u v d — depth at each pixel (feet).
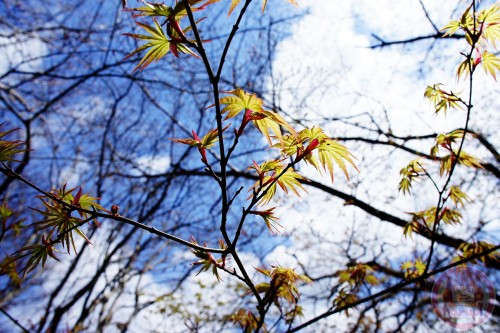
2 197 17.90
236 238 4.92
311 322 6.72
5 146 4.43
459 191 8.36
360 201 19.81
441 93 7.66
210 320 17.19
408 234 9.35
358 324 15.20
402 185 8.80
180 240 4.74
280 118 4.02
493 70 6.82
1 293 14.97
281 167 4.98
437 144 8.03
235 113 4.05
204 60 3.72
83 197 5.08
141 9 3.72
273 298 6.13
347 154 4.61
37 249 4.84
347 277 10.12
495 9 6.43
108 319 17.63
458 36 16.61
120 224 20.12
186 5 3.49
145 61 3.96
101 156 22.84
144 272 20.45
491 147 17.79
